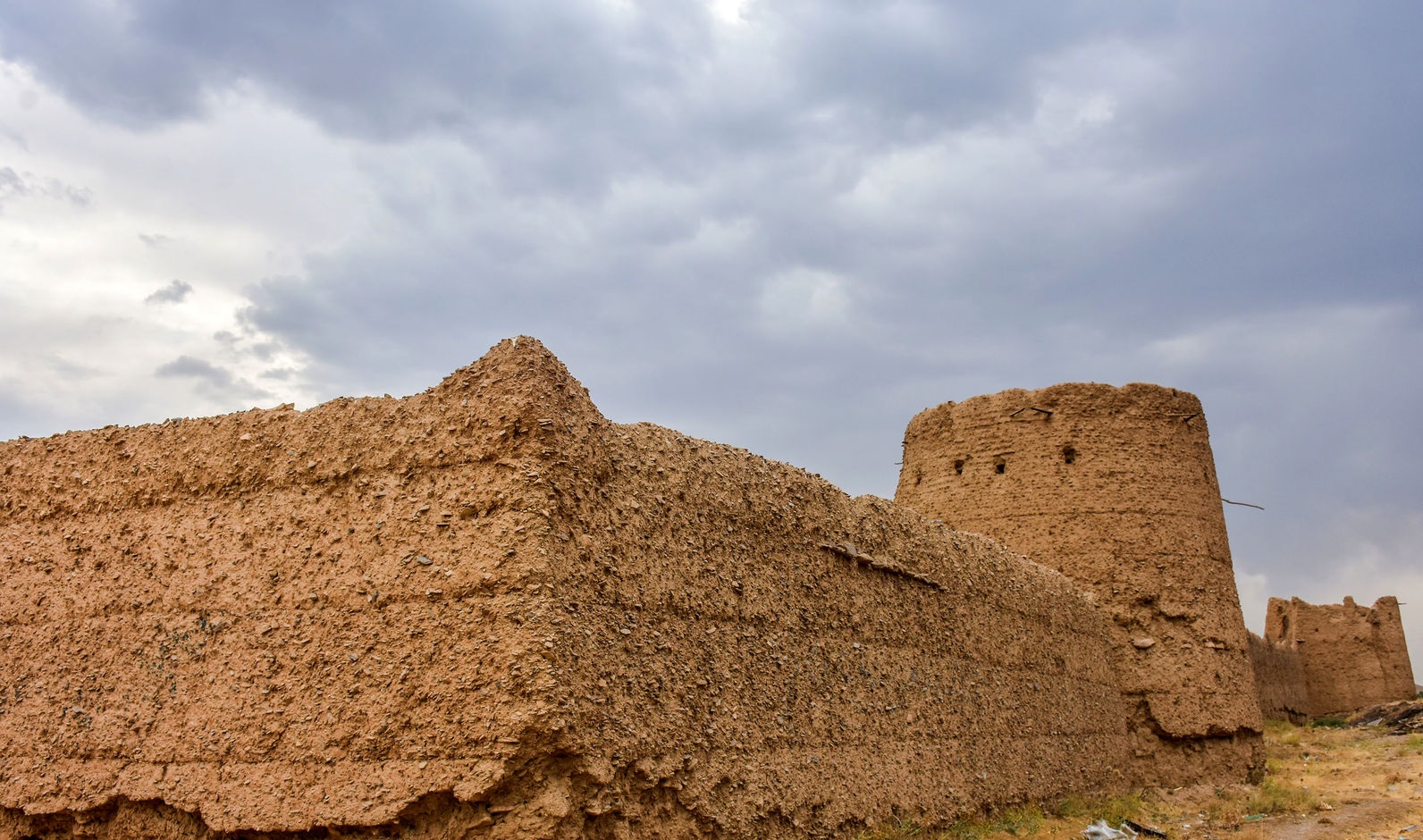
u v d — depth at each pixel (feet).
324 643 26.32
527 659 23.77
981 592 43.34
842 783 32.35
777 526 32.96
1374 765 64.90
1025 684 44.98
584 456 26.76
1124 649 54.80
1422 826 42.63
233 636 27.76
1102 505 56.65
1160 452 58.13
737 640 30.19
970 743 39.78
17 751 29.73
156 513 30.73
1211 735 55.16
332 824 24.41
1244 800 51.24
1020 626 45.78
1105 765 49.93
